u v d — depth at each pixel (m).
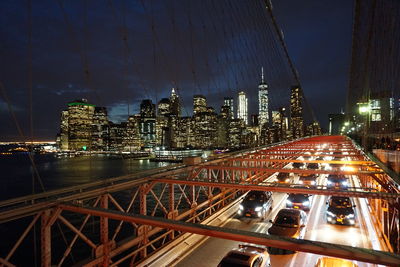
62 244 28.91
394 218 9.39
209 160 14.71
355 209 15.57
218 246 9.84
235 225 12.63
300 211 11.88
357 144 37.00
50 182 71.75
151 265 8.24
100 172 87.88
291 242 3.74
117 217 5.25
